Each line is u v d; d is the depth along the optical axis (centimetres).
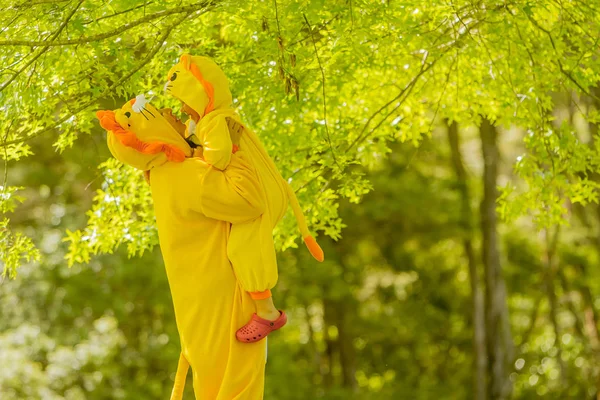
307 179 862
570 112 1323
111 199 847
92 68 707
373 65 820
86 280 1706
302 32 743
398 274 2311
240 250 480
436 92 946
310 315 2366
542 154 880
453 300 2328
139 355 1750
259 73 765
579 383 2173
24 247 743
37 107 675
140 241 849
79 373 1678
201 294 485
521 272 2261
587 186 880
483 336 1983
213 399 486
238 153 496
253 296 482
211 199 479
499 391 1955
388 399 2086
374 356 2361
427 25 823
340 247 2145
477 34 802
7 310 1759
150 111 495
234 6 639
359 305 2236
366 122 903
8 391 1634
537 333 2328
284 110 804
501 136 2159
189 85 491
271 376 1784
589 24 847
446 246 2341
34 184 1925
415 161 2100
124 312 1719
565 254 2166
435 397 2136
